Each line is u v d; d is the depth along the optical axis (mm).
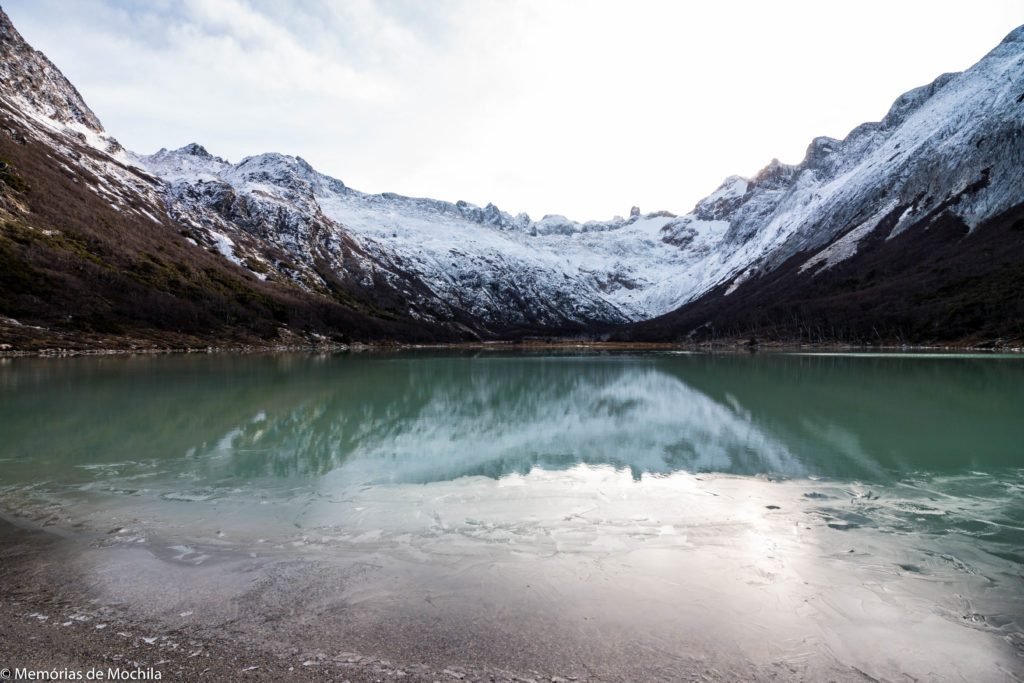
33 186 121625
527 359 97438
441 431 25828
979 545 11414
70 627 7973
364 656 7348
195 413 29656
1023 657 7527
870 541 11664
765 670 7207
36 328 72125
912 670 7242
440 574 10000
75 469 18094
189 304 105438
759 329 177625
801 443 22500
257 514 13500
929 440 22828
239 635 7852
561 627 8172
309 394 39375
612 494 15266
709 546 11398
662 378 54688
